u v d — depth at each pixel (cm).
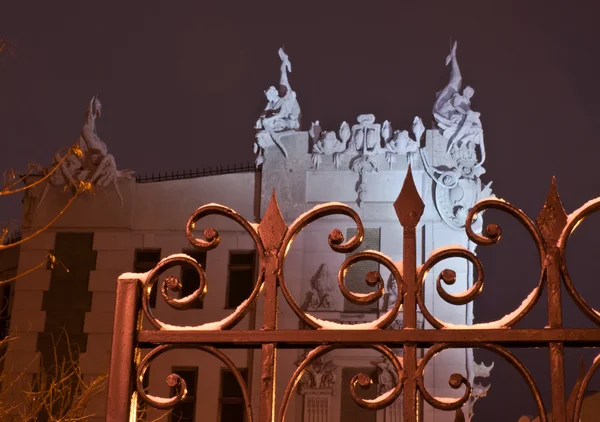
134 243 2969
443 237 2823
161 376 2845
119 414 332
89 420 2777
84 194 3003
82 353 2884
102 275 2950
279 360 2777
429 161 2898
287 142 2997
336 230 345
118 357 338
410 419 318
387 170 2919
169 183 3003
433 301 2753
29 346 2914
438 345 323
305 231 2909
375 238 2886
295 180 2958
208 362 2839
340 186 2938
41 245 2991
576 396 309
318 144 2972
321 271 2859
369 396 2736
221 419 2798
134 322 342
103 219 2983
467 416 2656
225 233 2942
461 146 2897
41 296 2961
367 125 2973
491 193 2884
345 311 2820
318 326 333
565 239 324
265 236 344
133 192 2998
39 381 2845
